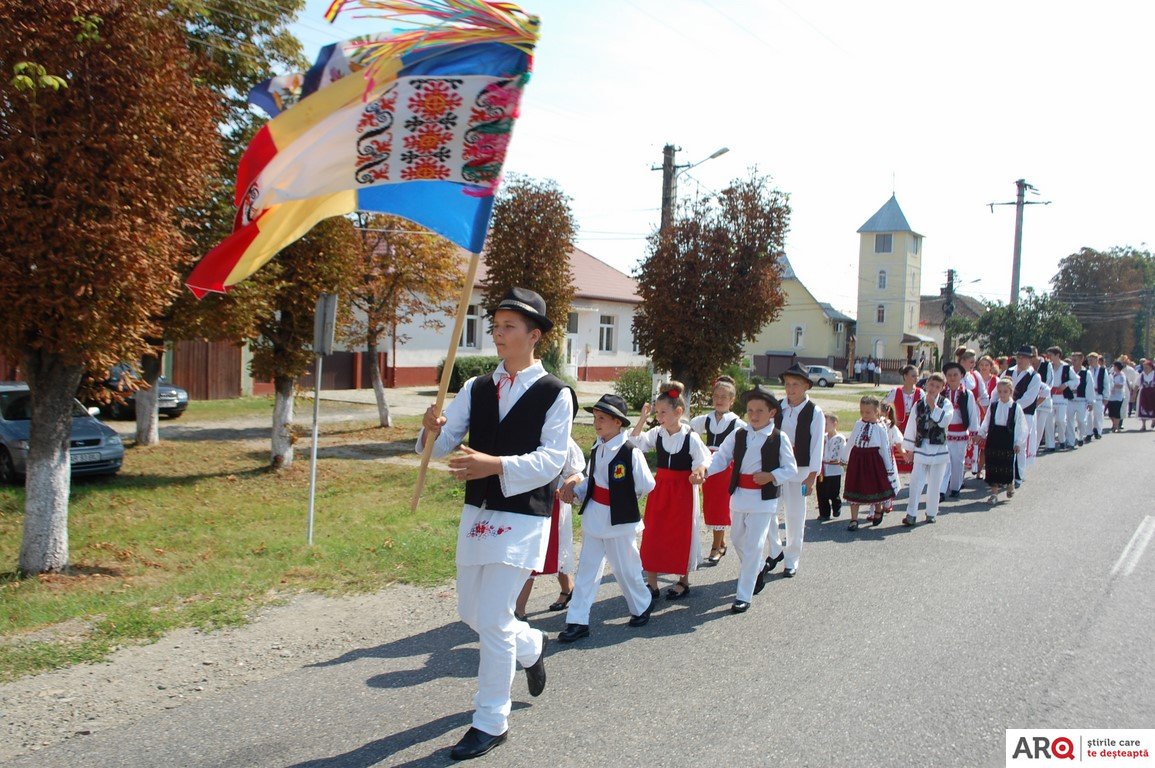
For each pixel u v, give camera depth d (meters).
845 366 55.72
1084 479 12.71
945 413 9.29
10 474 11.00
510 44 4.05
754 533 6.00
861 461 8.95
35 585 6.42
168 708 4.20
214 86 10.80
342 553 7.25
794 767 3.64
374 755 3.72
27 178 5.93
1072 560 7.55
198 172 6.95
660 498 6.27
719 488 7.30
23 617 5.52
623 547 5.60
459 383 28.72
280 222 4.32
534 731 3.99
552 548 5.77
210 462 13.12
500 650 3.74
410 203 4.25
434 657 4.98
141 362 14.34
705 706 4.30
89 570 6.98
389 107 4.15
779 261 14.29
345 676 4.66
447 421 3.94
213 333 10.87
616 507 5.43
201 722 4.05
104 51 6.13
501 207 16.11
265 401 22.91
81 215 6.19
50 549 6.86
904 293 56.88
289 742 3.85
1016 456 10.69
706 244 13.50
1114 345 59.53
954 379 11.12
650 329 14.12
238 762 3.65
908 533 8.84
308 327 11.95
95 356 6.55
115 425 17.56
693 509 6.27
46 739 3.84
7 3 5.83
